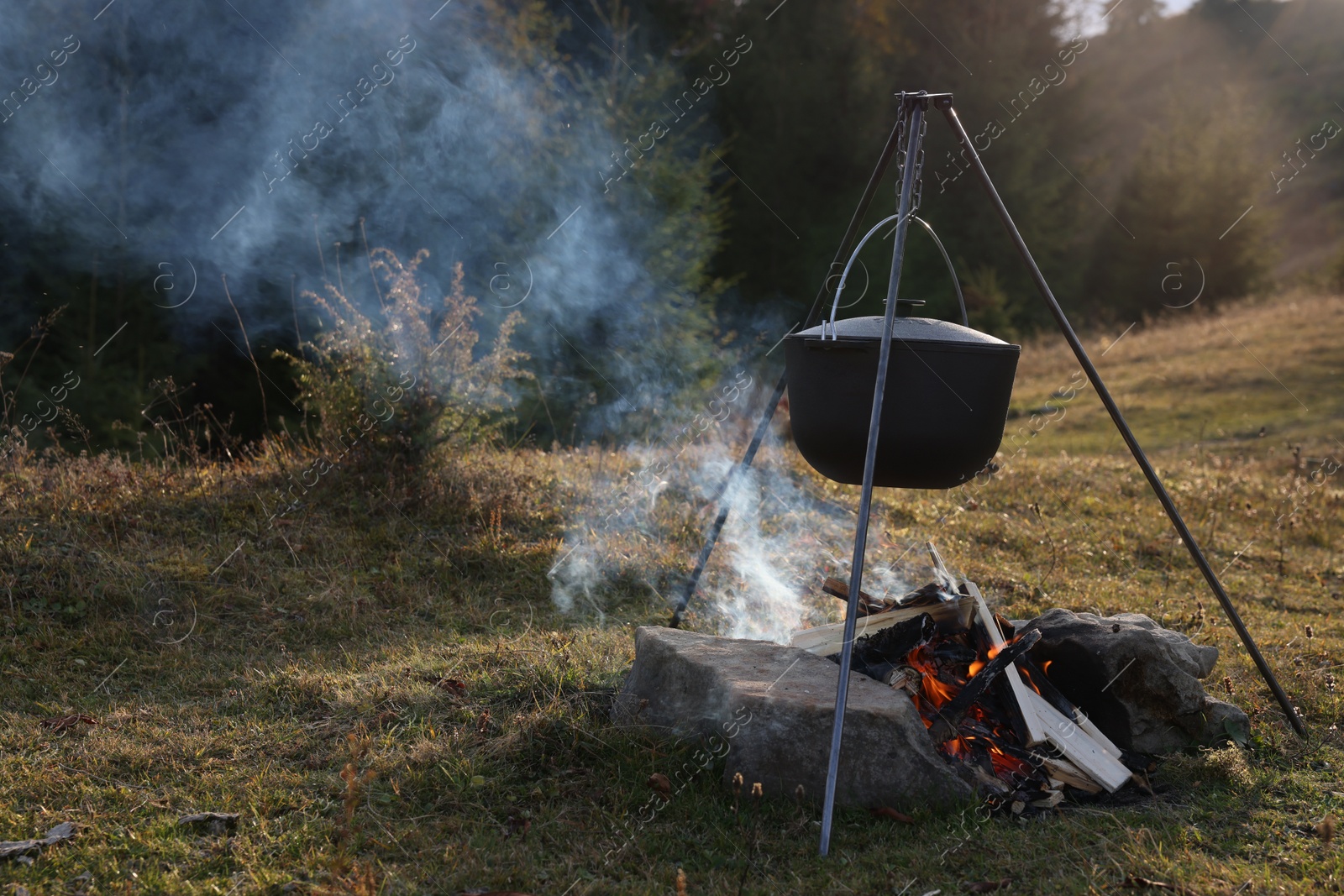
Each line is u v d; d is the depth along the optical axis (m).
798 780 3.40
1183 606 6.13
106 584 5.14
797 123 21.19
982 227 23.23
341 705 4.09
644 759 3.61
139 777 3.52
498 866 3.03
